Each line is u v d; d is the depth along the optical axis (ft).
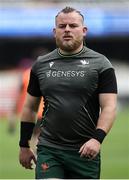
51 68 52.24
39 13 243.40
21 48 262.06
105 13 243.60
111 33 244.83
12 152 122.11
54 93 51.72
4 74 228.63
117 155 119.14
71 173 51.93
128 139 144.56
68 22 51.57
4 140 143.64
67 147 51.44
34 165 55.42
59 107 51.44
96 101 51.72
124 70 249.14
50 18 243.81
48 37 250.16
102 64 51.55
